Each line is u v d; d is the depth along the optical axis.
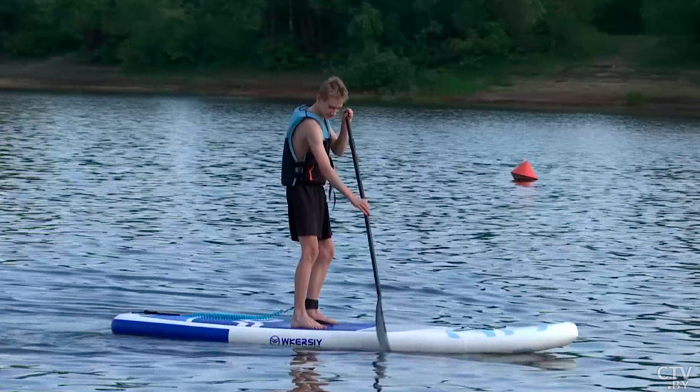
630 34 89.94
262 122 55.81
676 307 14.17
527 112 68.88
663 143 47.38
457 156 39.12
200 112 63.31
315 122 11.38
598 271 16.81
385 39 87.62
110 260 16.62
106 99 75.06
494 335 11.57
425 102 77.88
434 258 17.66
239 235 19.56
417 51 86.50
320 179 11.63
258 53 89.25
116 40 95.19
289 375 10.49
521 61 82.25
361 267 16.59
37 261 16.33
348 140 11.97
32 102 69.25
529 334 11.64
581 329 12.80
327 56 89.56
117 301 13.69
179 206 23.44
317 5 87.50
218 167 32.59
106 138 43.12
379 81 81.00
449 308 13.82
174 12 90.94
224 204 23.98
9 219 20.75
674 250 19.08
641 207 25.42
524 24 82.94
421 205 24.91
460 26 85.31
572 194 27.95
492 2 84.44
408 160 37.06
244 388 10.04
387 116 63.31
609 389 10.34
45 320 12.48
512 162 37.31
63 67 93.62
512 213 23.88
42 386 9.95
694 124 60.50
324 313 13.25
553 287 15.41
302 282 11.73
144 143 41.16
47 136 43.22
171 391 9.89
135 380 10.20
